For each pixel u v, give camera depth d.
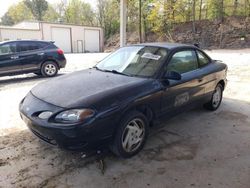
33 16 62.59
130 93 3.12
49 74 9.48
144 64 3.78
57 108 2.86
